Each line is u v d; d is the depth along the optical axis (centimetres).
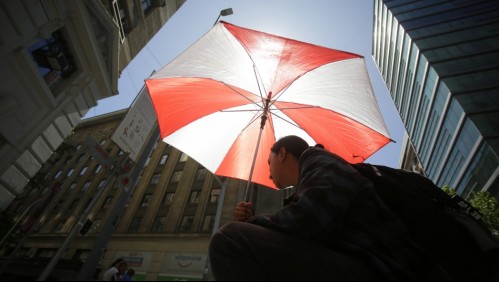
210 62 241
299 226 77
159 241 1997
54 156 3541
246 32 258
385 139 228
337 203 79
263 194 2355
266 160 273
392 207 94
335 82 244
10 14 611
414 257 75
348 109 236
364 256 77
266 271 75
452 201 97
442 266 81
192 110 249
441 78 2427
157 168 2795
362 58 251
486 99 2125
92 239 2203
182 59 230
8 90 664
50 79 794
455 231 86
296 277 74
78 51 851
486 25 2670
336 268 75
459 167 2366
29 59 682
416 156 3862
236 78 251
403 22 3250
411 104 3319
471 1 3009
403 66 3309
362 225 82
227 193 2192
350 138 244
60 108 838
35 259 1024
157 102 233
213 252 82
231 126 269
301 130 267
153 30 1446
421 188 99
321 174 89
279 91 257
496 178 1903
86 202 2675
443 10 3108
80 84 907
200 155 256
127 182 495
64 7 751
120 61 1209
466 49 2553
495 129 1945
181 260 1811
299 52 250
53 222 2583
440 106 2517
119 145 491
